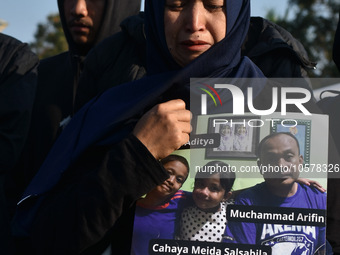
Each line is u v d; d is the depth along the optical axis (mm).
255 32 2330
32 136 2734
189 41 1700
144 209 1587
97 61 2273
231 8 1711
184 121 1594
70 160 1699
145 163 1543
